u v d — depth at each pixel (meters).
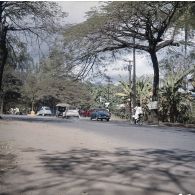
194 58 41.09
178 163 11.29
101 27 35.91
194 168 10.50
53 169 10.15
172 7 33.03
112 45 38.19
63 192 7.85
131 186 8.36
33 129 21.75
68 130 22.22
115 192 7.85
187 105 39.69
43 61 37.41
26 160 11.45
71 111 54.41
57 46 35.41
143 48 38.00
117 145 15.45
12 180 8.89
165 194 7.73
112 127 27.89
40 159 11.66
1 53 31.53
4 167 10.36
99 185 8.44
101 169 10.19
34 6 31.44
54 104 101.56
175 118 39.72
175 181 8.87
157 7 32.88
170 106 39.66
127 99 51.41
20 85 78.56
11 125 24.33
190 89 40.72
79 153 12.91
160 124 35.91
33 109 97.62
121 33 37.12
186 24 33.44
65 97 97.44
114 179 9.01
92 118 47.56
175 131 25.17
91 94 103.38
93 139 17.48
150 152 13.60
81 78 39.38
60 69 38.31
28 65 35.09
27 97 94.69
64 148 14.07
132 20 35.72
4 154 12.48
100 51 38.12
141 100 45.81
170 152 13.73
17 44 33.41
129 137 19.45
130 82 51.66
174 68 42.22
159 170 10.15
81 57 38.09
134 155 12.73
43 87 92.81
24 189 8.09
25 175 9.42
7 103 89.00
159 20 35.44
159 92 39.78
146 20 35.41
